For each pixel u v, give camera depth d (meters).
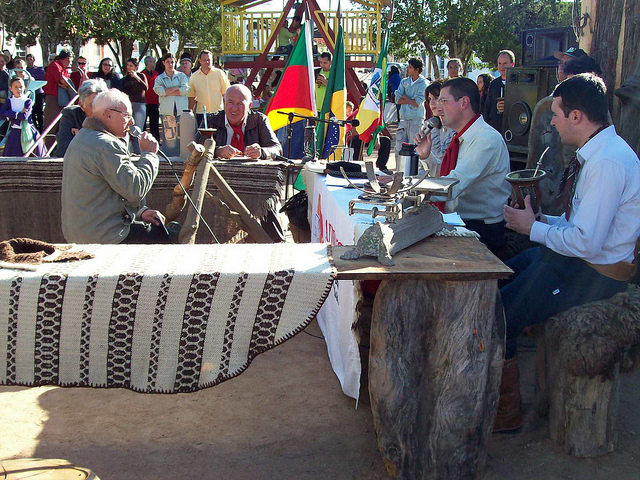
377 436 2.82
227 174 5.20
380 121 8.95
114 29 22.64
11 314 2.51
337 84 8.17
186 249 2.91
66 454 3.12
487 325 2.66
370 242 2.69
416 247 2.88
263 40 16.03
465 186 3.87
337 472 2.98
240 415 3.50
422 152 4.34
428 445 2.75
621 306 3.00
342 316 3.55
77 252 2.81
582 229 2.97
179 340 2.56
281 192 5.32
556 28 6.27
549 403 3.22
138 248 2.94
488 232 4.09
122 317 2.54
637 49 4.64
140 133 4.36
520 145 6.32
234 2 15.87
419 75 11.30
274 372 4.01
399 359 2.69
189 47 34.44
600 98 3.04
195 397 3.70
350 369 3.37
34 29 23.19
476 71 34.25
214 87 11.76
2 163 5.23
